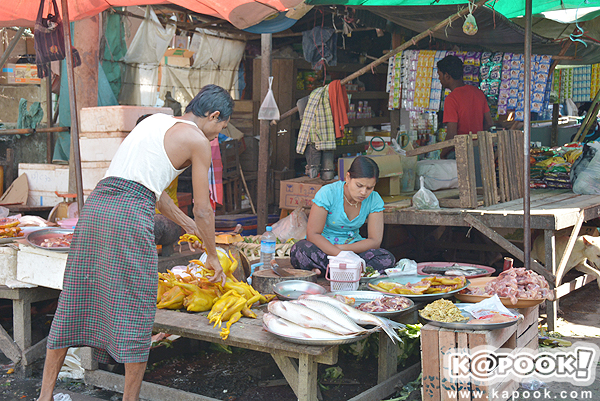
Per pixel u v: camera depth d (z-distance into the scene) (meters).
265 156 5.84
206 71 8.31
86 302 2.55
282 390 3.22
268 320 2.63
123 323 2.45
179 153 2.55
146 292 2.47
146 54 7.18
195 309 3.00
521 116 6.12
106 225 2.44
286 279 3.37
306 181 5.50
